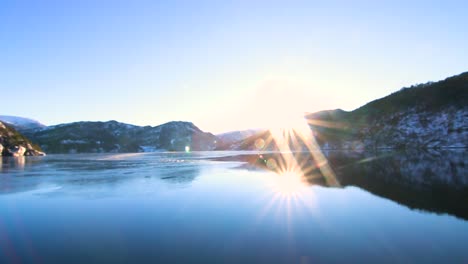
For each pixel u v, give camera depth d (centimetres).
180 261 950
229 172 3966
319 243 1094
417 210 1546
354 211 1569
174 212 1622
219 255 993
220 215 1538
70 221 1480
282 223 1371
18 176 3812
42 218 1547
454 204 1652
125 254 1023
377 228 1264
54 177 3616
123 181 3064
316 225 1328
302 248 1046
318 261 930
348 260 934
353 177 3017
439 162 4303
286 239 1145
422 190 2108
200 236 1200
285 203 1812
